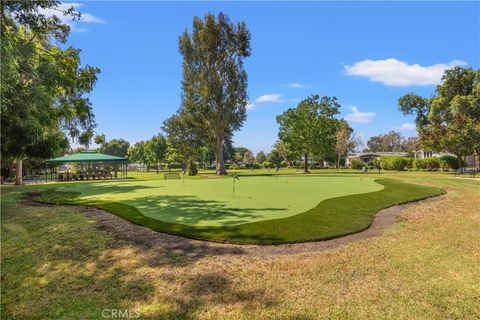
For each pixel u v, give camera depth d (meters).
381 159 48.91
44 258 5.91
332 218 7.98
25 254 6.19
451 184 18.05
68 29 10.68
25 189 17.92
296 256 5.57
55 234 7.30
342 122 58.62
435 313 3.71
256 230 6.79
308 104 39.47
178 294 4.30
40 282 4.97
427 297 4.09
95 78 11.16
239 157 101.69
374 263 5.26
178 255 5.63
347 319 3.65
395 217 8.91
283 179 20.95
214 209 8.91
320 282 4.56
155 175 41.16
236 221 7.46
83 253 6.01
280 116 42.66
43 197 13.45
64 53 10.66
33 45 9.59
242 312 3.82
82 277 5.02
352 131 60.81
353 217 8.30
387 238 6.77
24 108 9.94
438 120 39.66
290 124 40.75
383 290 4.29
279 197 11.07
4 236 7.40
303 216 7.93
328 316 3.71
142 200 10.98
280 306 3.93
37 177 36.50
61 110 12.43
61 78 10.33
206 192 12.83
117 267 5.27
